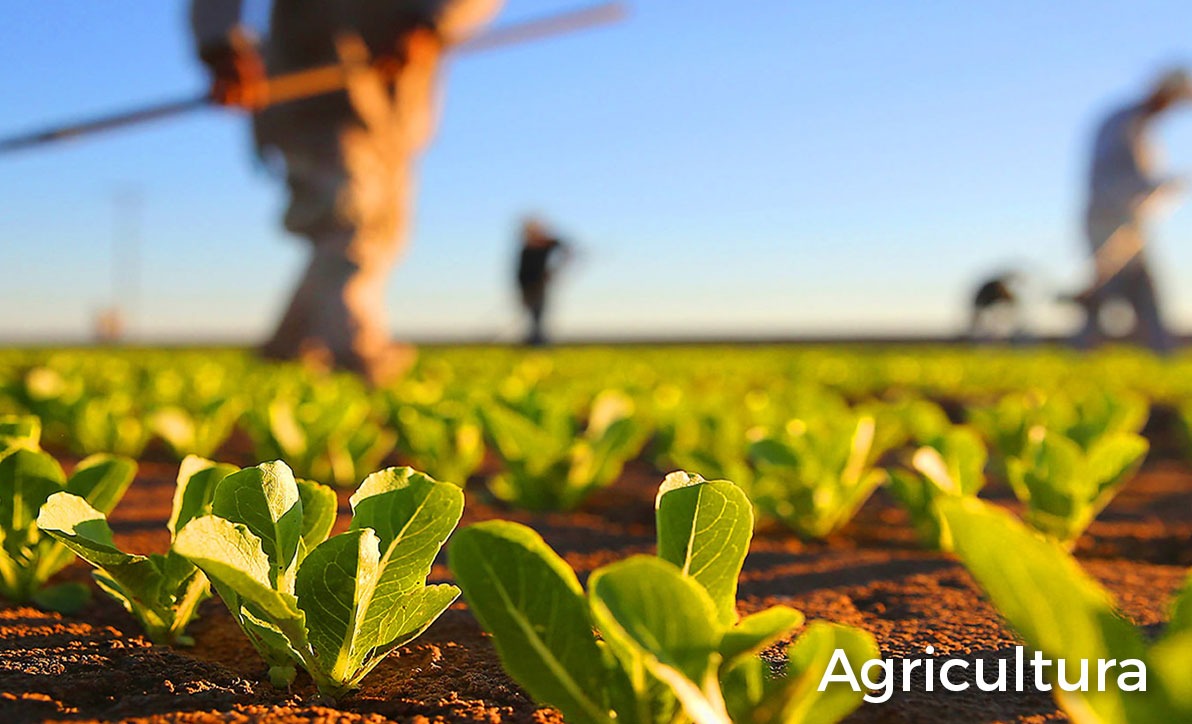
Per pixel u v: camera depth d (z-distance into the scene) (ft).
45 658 4.67
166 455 14.30
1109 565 8.00
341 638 3.95
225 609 5.94
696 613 2.79
